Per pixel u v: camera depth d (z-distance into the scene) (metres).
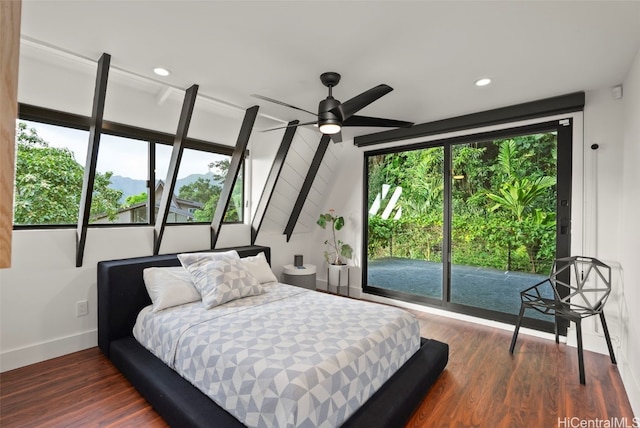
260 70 2.44
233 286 2.65
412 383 1.95
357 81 2.61
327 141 4.17
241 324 2.11
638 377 2.02
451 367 2.54
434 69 2.39
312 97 2.99
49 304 2.57
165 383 1.89
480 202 3.55
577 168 2.90
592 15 1.72
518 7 1.66
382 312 2.36
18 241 2.43
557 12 1.70
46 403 2.00
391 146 4.21
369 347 1.85
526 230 3.27
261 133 4.14
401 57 2.21
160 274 2.67
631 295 2.31
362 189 4.54
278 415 1.40
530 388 2.23
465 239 3.66
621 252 2.64
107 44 2.10
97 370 2.40
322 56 2.21
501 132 3.34
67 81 2.61
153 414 1.91
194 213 3.69
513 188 3.34
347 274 4.65
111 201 3.00
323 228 4.81
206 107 3.49
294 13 1.74
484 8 1.67
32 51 2.35
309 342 1.83
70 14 1.77
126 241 3.03
